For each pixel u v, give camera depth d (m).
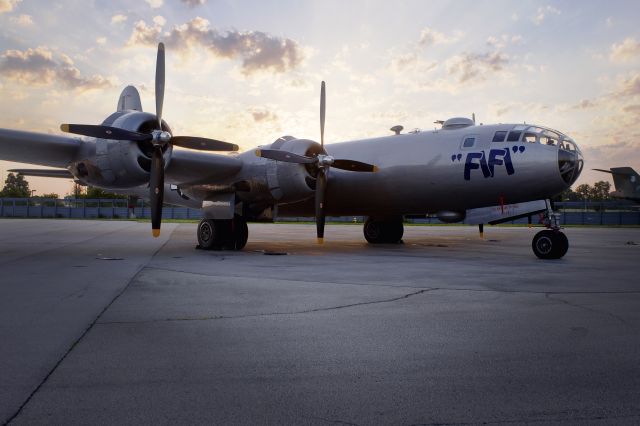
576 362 3.66
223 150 12.44
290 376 3.34
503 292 6.65
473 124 14.08
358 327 4.68
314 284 7.25
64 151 11.77
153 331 4.46
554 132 12.20
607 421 2.66
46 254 11.82
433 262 10.62
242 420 2.64
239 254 12.33
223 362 3.62
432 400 2.94
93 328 4.54
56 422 2.58
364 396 3.00
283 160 12.41
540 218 12.38
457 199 13.39
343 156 15.36
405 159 13.85
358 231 28.78
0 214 67.56
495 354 3.85
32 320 4.82
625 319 5.04
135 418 2.65
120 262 10.05
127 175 11.59
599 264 10.48
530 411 2.79
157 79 11.55
